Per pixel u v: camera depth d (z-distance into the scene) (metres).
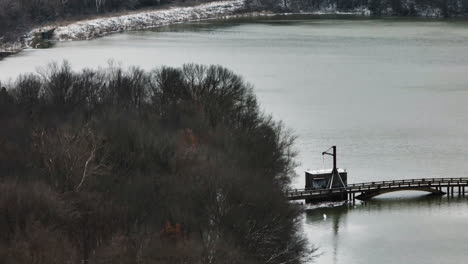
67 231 168.00
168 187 193.38
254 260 170.38
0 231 163.38
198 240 166.50
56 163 198.25
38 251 154.12
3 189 175.50
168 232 165.62
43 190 178.88
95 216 174.75
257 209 182.62
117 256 155.25
